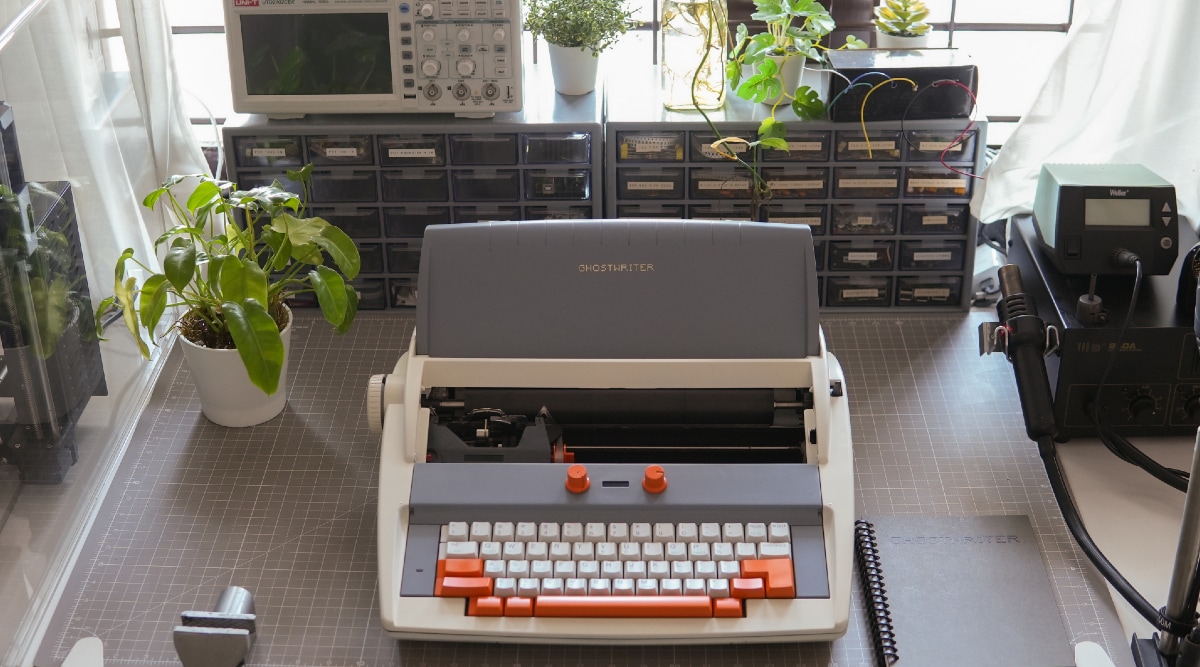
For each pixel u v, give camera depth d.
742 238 1.71
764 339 1.71
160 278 1.84
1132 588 1.65
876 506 1.85
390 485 1.64
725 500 1.62
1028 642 1.61
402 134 2.18
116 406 2.02
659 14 2.60
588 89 2.30
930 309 2.34
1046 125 2.16
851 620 1.64
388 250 2.30
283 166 2.22
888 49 2.28
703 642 1.54
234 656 1.52
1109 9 2.04
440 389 1.75
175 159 2.26
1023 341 1.93
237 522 1.81
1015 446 1.98
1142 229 1.95
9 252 1.67
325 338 2.25
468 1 2.08
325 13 2.10
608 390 1.74
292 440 1.99
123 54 2.14
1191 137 2.18
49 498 1.80
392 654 1.58
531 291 1.71
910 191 2.23
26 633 1.60
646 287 1.71
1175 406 1.94
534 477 1.65
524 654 1.58
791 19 2.28
